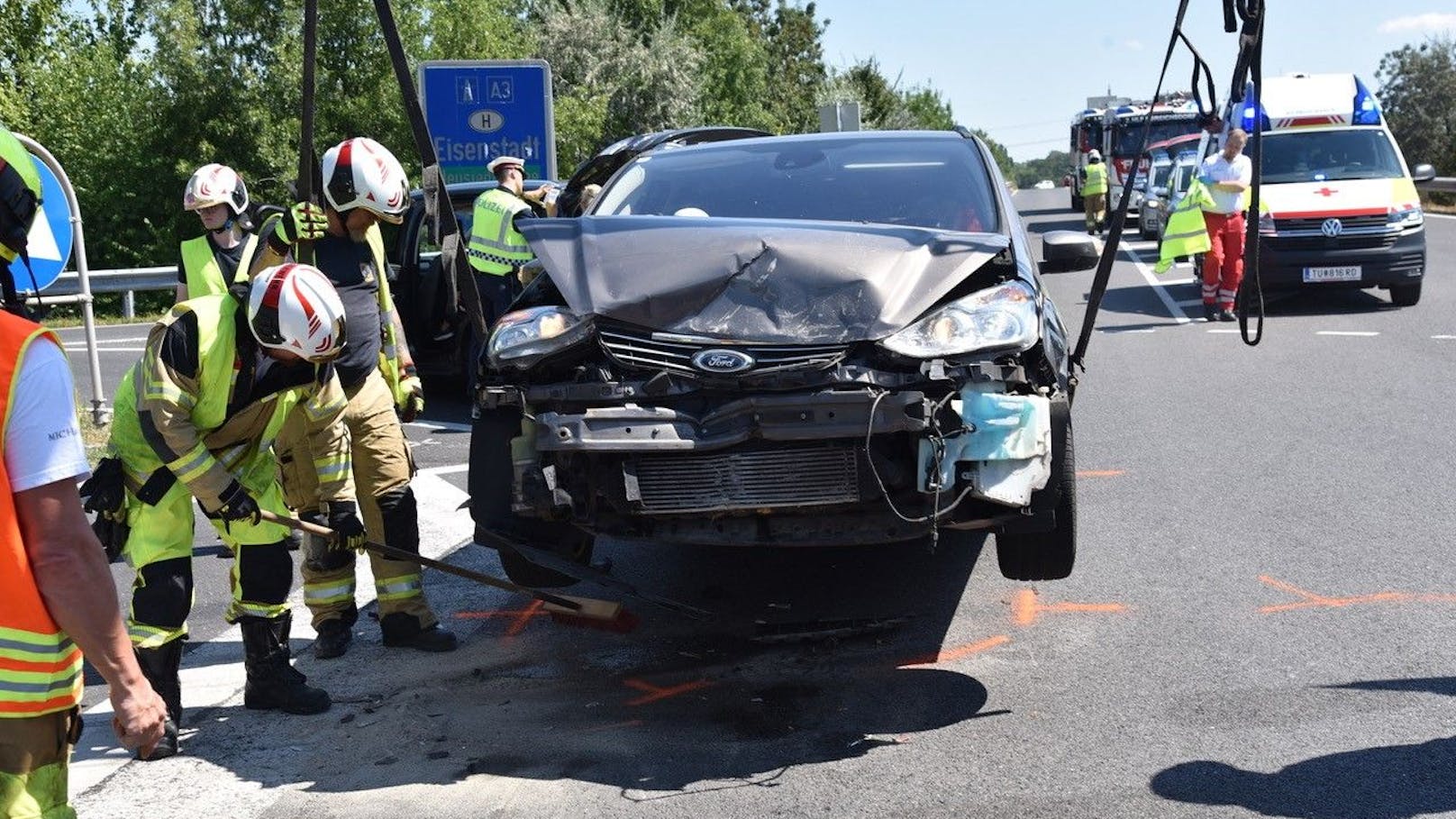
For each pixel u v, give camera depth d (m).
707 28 47.22
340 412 4.72
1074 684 4.61
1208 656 4.81
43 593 2.56
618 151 8.30
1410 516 6.46
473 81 14.35
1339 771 3.84
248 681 4.69
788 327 4.40
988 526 4.53
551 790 3.96
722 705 4.57
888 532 4.43
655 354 4.45
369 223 5.28
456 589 6.05
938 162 5.95
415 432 10.06
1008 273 4.80
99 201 28.16
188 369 4.18
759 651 5.08
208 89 28.31
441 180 5.67
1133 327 14.12
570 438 4.31
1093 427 8.93
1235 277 14.10
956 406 4.25
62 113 28.50
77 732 2.74
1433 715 4.20
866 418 4.23
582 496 4.52
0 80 31.42
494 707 4.65
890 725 4.33
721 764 4.09
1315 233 14.45
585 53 36.66
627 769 4.09
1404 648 4.80
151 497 4.32
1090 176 28.48
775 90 60.22
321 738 4.45
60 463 2.55
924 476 4.26
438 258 10.81
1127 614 5.29
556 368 4.64
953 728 4.29
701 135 8.38
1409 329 13.03
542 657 5.14
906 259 4.63
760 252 4.63
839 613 5.46
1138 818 3.62
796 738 4.27
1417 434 8.26
